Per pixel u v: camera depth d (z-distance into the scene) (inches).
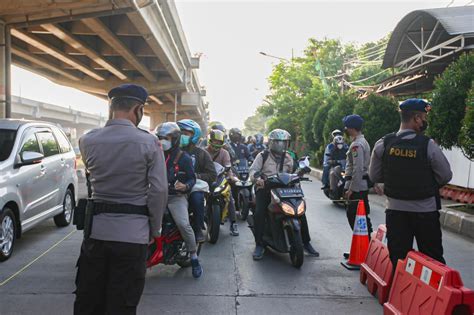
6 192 238.5
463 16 535.2
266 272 226.2
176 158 207.6
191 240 211.5
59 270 224.2
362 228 235.8
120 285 116.4
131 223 117.0
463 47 502.3
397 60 701.9
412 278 153.6
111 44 784.9
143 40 895.7
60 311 172.2
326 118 899.4
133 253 116.4
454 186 507.5
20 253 256.8
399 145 168.4
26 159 256.2
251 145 644.1
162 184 118.8
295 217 233.0
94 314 121.5
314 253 256.8
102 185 118.5
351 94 813.9
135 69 1101.7
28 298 185.2
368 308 180.2
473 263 251.6
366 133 586.6
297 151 1318.9
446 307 130.3
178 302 183.8
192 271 218.4
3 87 582.9
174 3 932.0
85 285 119.8
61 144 336.2
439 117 396.8
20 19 579.5
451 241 310.5
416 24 595.5
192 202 227.1
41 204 282.7
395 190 170.1
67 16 573.6
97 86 1278.3
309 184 682.8
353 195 241.9
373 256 204.1
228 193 297.0
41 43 786.8
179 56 1148.5
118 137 118.4
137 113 125.1
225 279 214.2
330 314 173.8
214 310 176.1
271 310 177.0
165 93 1483.8
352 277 219.8
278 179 238.4
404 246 171.8
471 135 343.6
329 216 396.5
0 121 285.7
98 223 117.6
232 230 313.7
